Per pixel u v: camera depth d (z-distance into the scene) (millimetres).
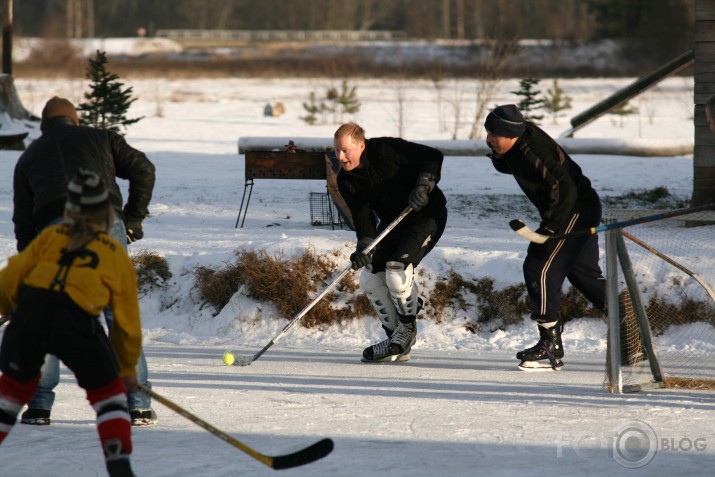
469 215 41938
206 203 43625
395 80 156125
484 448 15164
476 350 26484
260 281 29016
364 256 22516
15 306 12750
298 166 38688
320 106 105750
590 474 13570
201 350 26203
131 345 12836
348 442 15578
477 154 62688
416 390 20188
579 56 195500
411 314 23859
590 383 21203
